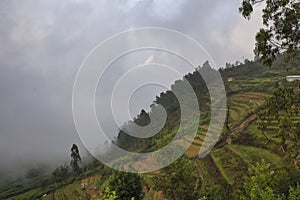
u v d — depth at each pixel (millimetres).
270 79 64750
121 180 19750
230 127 45750
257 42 10297
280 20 9969
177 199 18484
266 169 16250
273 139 34594
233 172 31875
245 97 58156
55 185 69000
